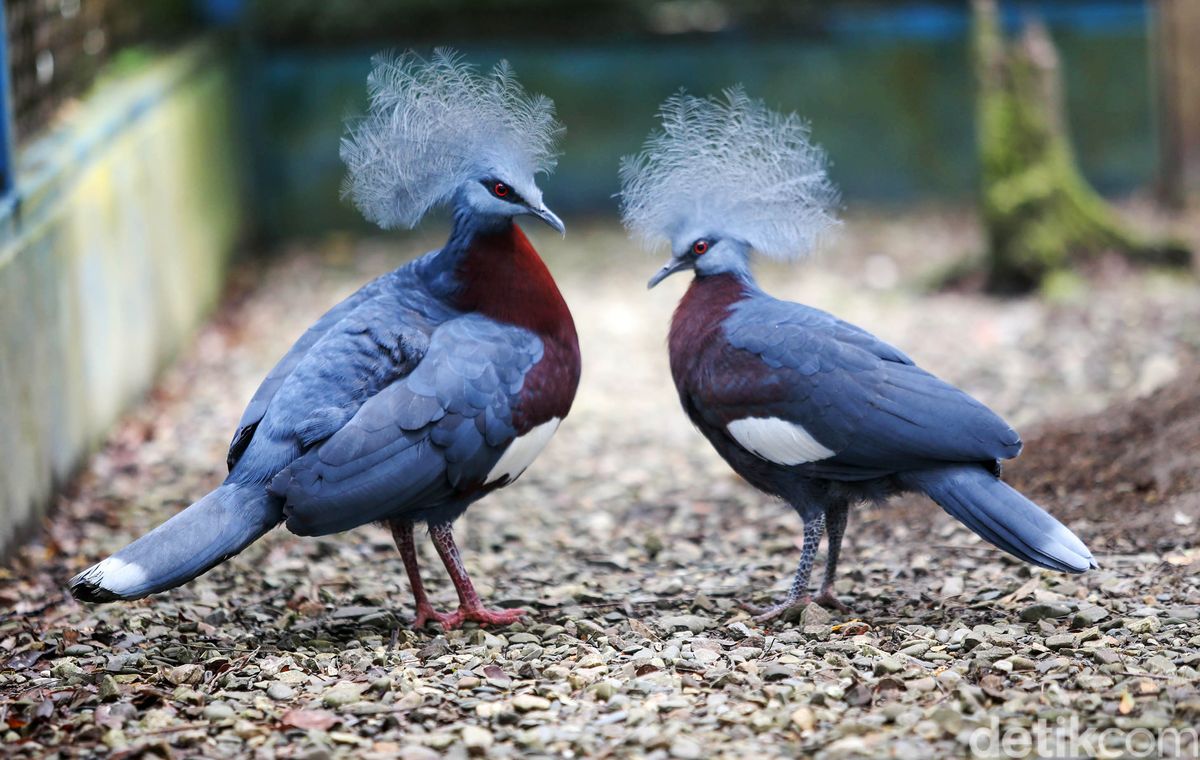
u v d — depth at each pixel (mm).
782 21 23719
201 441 13859
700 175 9359
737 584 9945
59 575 10297
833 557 9172
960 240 21656
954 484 8195
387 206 8953
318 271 21547
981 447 8133
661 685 7633
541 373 8930
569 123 23719
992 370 15281
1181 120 24766
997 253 18344
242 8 22688
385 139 8852
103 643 8773
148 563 7664
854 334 8711
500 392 8672
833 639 8367
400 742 7055
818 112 23938
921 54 23688
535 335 9055
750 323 8938
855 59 23734
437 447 8461
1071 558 7707
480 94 8945
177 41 20297
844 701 7344
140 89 16141
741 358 8812
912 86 23797
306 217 23625
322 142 23406
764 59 23719
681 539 11258
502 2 23453
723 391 8859
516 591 9984
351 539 11211
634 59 23562
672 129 9422
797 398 8539
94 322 13453
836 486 8781
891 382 8398
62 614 9320
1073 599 8805
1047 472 11258
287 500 8070
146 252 15859
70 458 12391
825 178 10258
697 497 12312
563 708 7402
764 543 10977
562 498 12375
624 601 9570
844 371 8484
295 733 7133
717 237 9336
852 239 22047
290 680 7898
